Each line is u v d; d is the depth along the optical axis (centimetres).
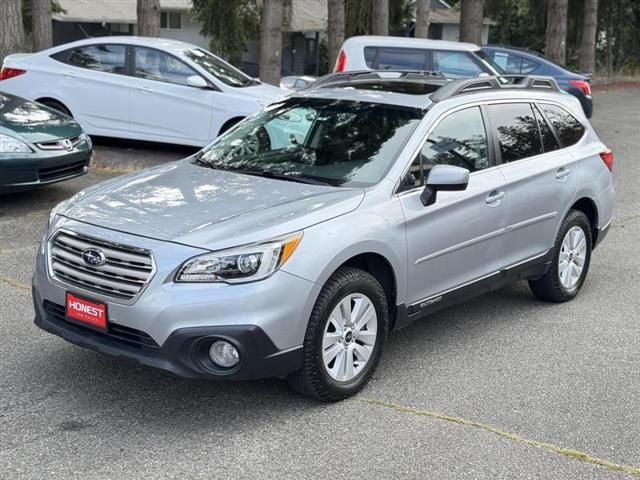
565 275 689
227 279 432
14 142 866
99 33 3462
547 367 557
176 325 429
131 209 479
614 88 3014
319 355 465
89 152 958
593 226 722
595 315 670
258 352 436
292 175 537
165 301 430
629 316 670
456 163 565
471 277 582
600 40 4147
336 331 477
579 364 564
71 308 466
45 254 486
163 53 1246
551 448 444
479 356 573
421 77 655
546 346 596
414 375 536
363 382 502
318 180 527
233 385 509
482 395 508
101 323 451
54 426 449
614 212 1064
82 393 491
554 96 692
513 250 619
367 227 485
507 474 416
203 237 441
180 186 518
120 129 1264
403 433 455
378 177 520
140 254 442
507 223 603
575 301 706
